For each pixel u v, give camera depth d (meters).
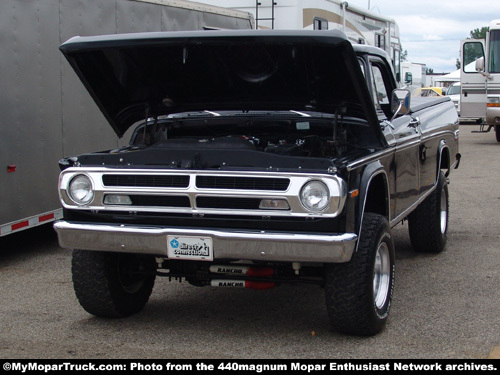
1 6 7.04
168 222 4.69
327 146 5.28
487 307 5.56
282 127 5.80
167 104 5.88
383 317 4.93
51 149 7.77
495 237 8.27
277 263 4.88
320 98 5.44
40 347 4.76
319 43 4.57
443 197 7.58
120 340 4.89
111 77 5.46
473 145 20.17
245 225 4.52
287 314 5.49
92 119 8.38
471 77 19.47
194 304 5.81
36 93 7.52
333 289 4.62
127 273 5.29
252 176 4.45
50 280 6.71
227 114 5.92
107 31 8.48
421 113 7.08
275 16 13.20
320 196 4.35
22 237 8.93
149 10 9.12
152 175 4.67
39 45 7.54
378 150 5.23
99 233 4.76
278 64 5.14
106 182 4.80
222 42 4.79
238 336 4.95
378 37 18.44
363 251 4.63
